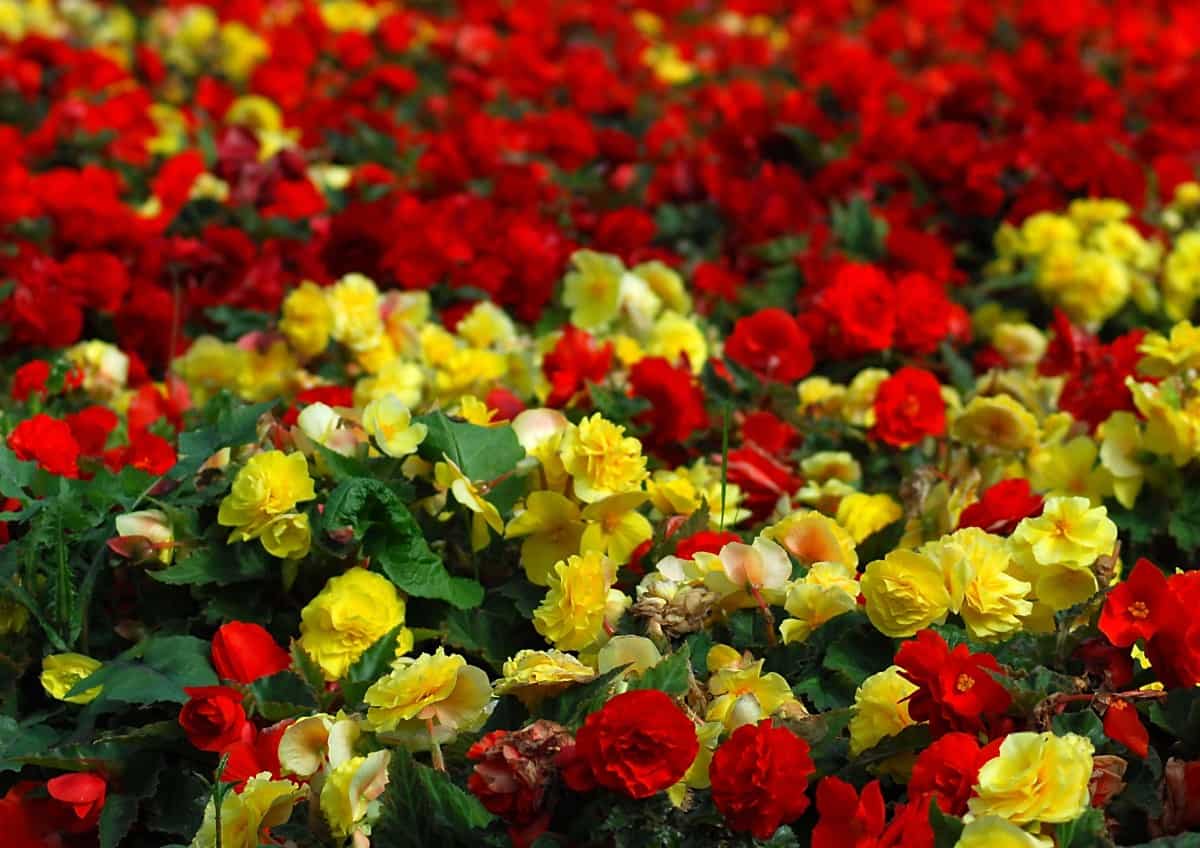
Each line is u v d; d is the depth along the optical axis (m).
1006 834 1.91
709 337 4.05
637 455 2.63
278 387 3.58
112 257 3.98
